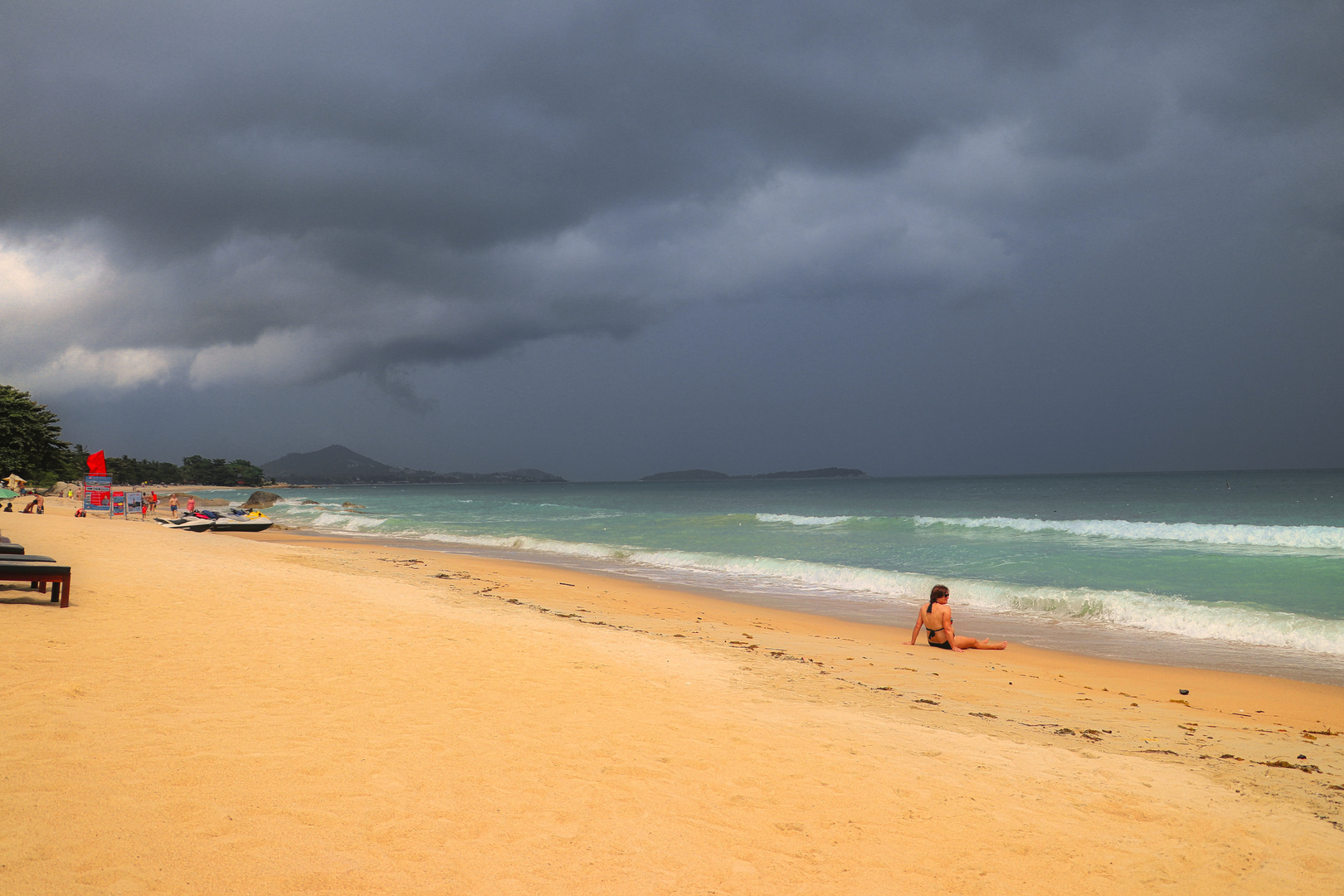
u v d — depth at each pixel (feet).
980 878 13.29
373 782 14.78
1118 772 20.10
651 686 25.25
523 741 18.25
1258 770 21.34
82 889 9.82
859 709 25.05
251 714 18.30
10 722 15.94
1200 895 13.28
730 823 14.67
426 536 120.78
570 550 95.55
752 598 59.98
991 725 24.70
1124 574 64.28
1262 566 65.72
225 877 10.60
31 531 62.08
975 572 68.23
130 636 25.63
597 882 11.79
